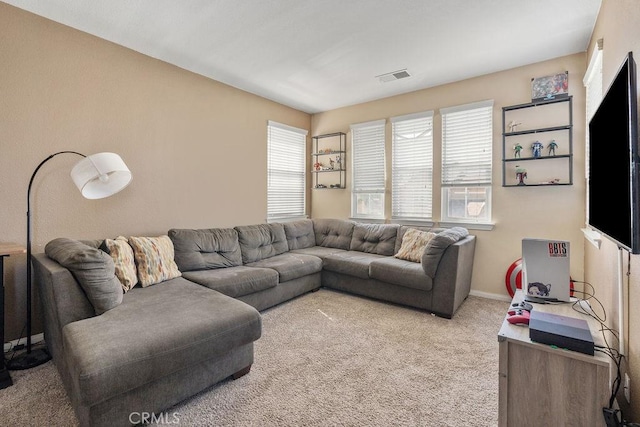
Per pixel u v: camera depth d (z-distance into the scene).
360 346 2.39
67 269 1.85
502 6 2.35
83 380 1.29
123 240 2.58
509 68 3.44
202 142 3.64
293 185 4.98
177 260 2.98
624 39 1.57
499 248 3.53
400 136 4.32
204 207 3.68
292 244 4.30
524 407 1.40
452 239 2.96
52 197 2.55
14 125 2.36
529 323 1.45
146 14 2.45
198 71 3.52
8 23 2.32
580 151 3.08
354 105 4.77
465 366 2.11
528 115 3.34
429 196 4.07
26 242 2.43
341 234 4.47
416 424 1.57
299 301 3.45
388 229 4.02
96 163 2.15
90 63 2.74
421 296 3.10
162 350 1.53
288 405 1.71
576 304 1.80
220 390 1.84
